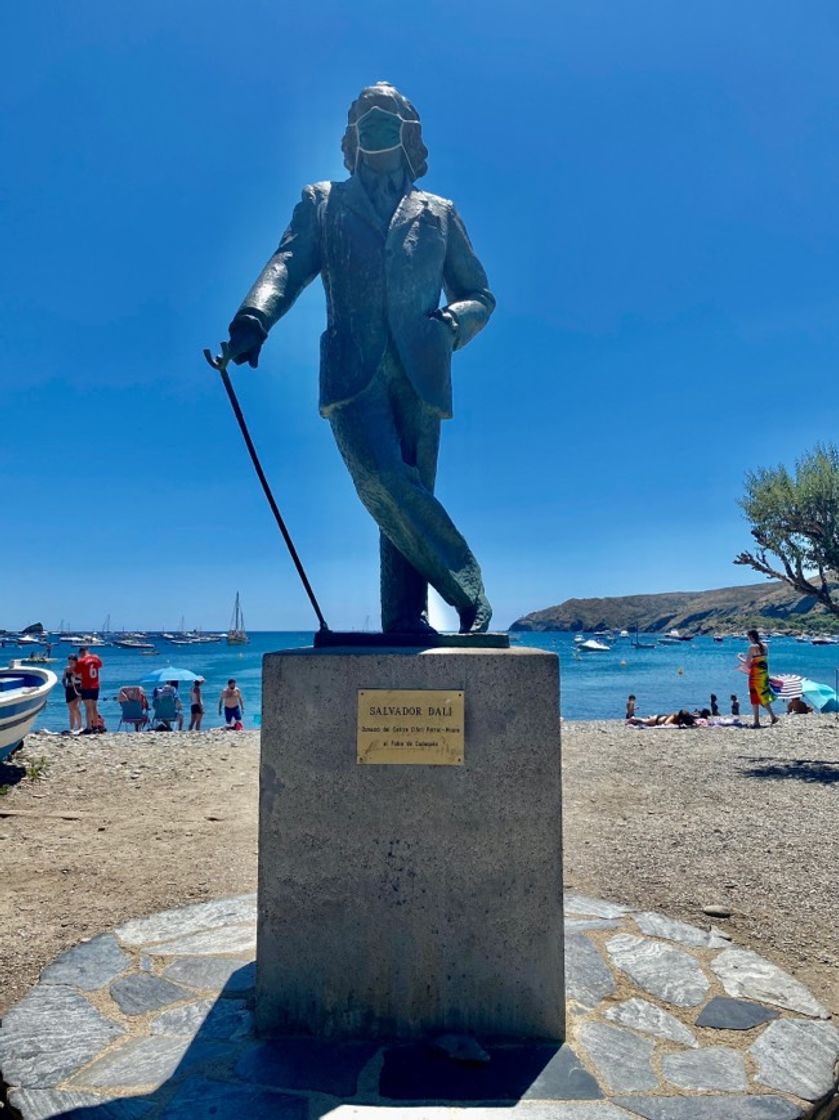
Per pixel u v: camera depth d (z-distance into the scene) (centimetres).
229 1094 241
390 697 276
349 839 274
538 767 275
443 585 317
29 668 1073
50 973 333
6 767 917
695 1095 243
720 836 632
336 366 315
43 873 530
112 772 939
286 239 331
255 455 304
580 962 341
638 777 925
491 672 276
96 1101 240
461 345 346
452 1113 231
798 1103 239
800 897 477
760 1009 299
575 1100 239
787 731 1377
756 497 1149
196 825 677
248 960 346
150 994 312
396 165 344
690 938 370
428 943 271
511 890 272
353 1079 248
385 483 307
